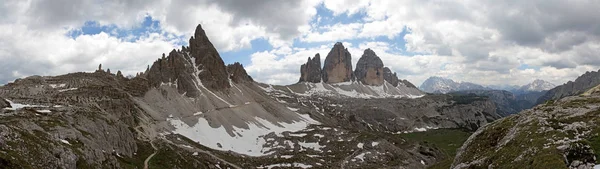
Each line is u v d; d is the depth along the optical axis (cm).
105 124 13788
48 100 16050
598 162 6153
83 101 17950
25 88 18775
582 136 6981
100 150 11144
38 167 7275
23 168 6819
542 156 6488
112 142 13325
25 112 11406
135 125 19562
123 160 12912
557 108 9069
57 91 19688
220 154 19600
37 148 7844
